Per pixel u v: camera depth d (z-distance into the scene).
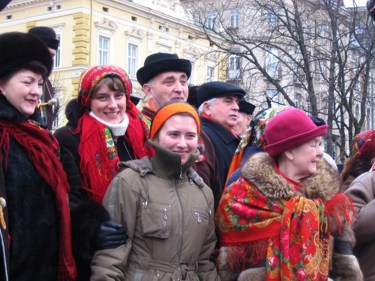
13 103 2.83
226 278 3.06
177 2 32.03
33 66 2.83
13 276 2.66
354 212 3.10
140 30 30.02
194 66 30.78
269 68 17.12
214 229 3.17
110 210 2.98
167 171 3.01
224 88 4.29
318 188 2.99
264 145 3.61
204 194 3.12
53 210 2.85
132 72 29.84
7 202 2.67
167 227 2.89
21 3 29.69
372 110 17.22
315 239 2.88
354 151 4.38
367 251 3.39
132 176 2.99
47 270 2.80
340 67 12.79
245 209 3.01
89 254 2.89
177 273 2.88
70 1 27.91
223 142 4.19
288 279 2.85
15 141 2.79
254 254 2.99
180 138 3.05
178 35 31.64
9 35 2.84
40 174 2.81
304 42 14.40
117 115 3.51
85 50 27.59
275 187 2.99
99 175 3.31
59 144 3.24
